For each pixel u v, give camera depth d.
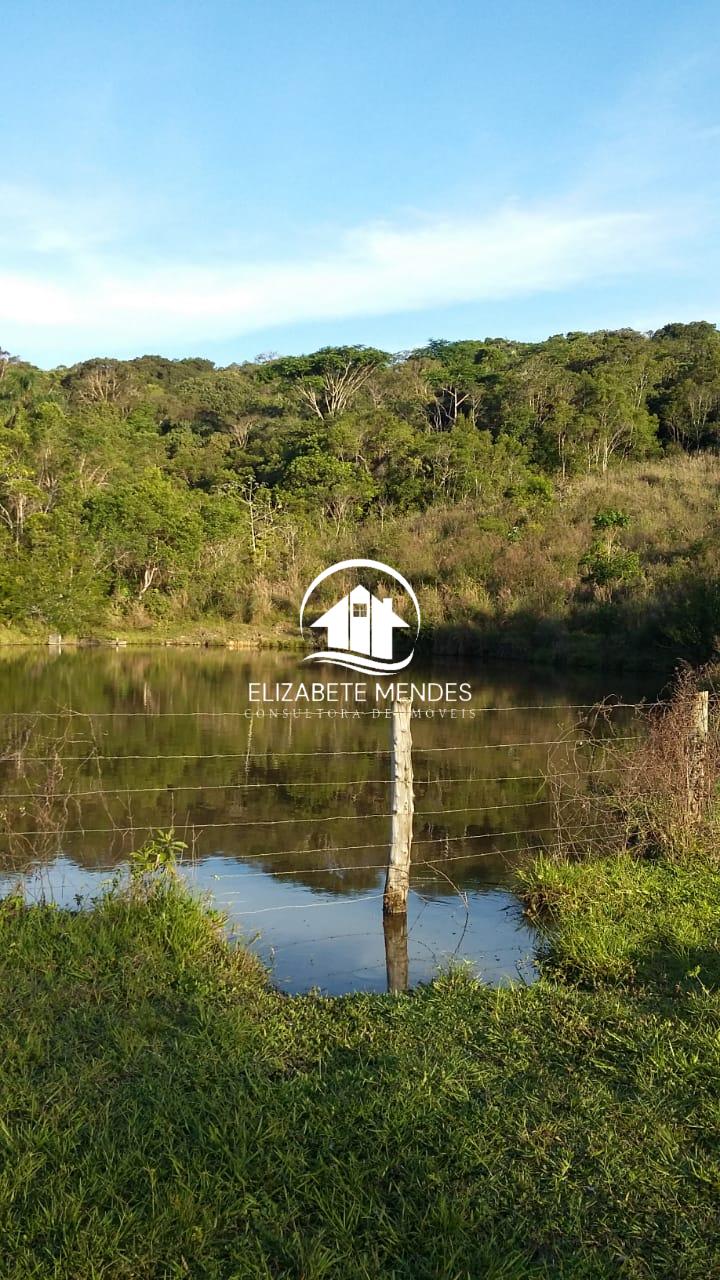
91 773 9.77
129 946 4.51
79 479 35.78
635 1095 3.34
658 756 6.58
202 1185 2.74
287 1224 2.64
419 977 4.69
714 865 5.91
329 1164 2.89
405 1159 2.92
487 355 67.31
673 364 55.34
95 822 7.74
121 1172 2.79
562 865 6.07
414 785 9.35
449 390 56.06
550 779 8.43
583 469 43.38
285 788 9.24
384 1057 3.59
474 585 26.66
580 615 23.16
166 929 4.72
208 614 31.00
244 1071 3.45
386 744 11.67
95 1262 2.44
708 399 48.88
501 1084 3.41
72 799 8.51
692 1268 2.52
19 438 35.44
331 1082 3.38
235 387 72.88
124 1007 3.93
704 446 48.53
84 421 48.34
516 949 5.11
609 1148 3.01
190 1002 4.04
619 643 21.08
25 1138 2.92
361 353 66.00
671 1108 3.25
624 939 4.79
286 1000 4.24
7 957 4.29
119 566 31.52
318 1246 2.51
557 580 24.86
